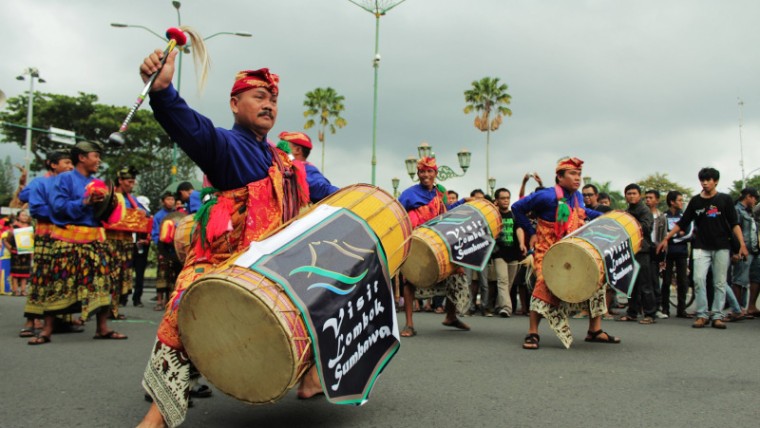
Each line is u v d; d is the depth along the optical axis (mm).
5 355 5102
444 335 6672
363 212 3240
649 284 8133
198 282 2502
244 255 2666
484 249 6348
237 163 2932
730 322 8188
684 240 8891
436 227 6176
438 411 3365
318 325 2576
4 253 13906
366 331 2936
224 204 2945
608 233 5742
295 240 2793
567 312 5723
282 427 3066
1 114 40406
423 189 6762
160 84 2586
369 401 3600
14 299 11672
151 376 2719
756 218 9055
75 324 6977
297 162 3357
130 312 9102
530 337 5680
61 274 5848
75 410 3377
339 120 40500
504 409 3406
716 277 7410
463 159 16422
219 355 2551
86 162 5969
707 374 4391
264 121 3053
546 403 3539
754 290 8812
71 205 5812
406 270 6152
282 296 2508
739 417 3227
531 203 5875
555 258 5484
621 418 3213
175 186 13250
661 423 3121
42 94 40844
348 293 2793
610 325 7812
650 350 5535
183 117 2670
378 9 18203
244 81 3045
